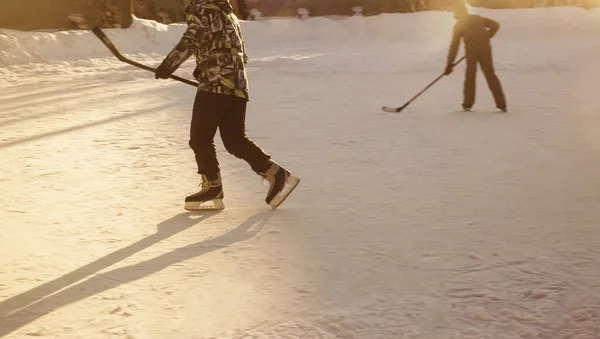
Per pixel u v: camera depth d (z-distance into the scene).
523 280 4.18
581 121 9.69
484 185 6.43
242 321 3.75
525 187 6.34
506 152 7.82
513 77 15.16
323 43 27.02
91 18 24.16
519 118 10.05
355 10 30.77
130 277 4.42
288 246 4.93
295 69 17.38
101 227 5.48
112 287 4.27
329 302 3.96
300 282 4.27
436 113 10.65
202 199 5.85
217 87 5.58
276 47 25.47
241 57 5.69
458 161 7.40
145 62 20.50
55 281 4.39
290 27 27.97
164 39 23.91
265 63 18.66
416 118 10.18
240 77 5.67
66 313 3.92
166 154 8.07
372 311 3.82
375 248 4.84
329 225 5.39
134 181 6.89
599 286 4.05
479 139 8.55
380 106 11.43
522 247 4.77
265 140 8.73
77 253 4.90
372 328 3.62
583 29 29.95
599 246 4.75
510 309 3.79
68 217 5.77
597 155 7.58
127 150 8.34
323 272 4.42
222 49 5.58
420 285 4.17
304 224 5.43
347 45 26.02
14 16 23.28
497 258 4.57
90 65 19.45
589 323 3.59
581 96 12.20
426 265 4.49
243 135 5.81
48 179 7.04
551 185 6.39
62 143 8.88
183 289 4.21
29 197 6.40
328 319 3.73
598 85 13.66
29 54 20.27
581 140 8.38
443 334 3.53
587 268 4.34
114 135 9.31
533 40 26.42
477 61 10.67
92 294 4.18
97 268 4.60
